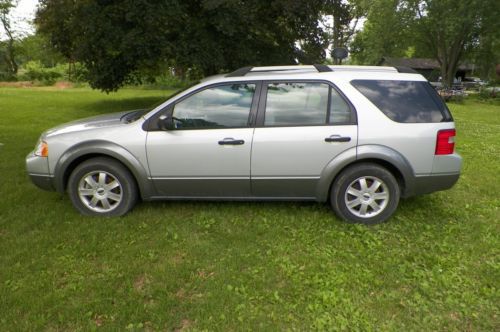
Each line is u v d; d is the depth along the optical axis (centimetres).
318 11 1227
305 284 291
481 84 3875
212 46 1142
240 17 1083
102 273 303
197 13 1174
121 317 252
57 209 422
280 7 1112
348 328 246
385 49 3834
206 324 248
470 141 884
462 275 303
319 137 372
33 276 296
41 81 3738
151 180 394
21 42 4584
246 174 386
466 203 454
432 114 379
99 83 1386
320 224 389
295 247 346
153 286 286
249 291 281
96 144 387
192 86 404
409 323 250
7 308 259
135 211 416
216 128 383
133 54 1161
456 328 246
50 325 245
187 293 280
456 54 3606
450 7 3155
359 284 291
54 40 1470
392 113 375
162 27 1146
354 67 403
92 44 1224
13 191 480
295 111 379
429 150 375
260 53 1255
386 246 349
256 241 357
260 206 430
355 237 364
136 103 1728
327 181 382
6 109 1366
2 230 373
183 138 383
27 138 816
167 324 247
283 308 264
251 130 379
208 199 406
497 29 3139
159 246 345
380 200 388
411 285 291
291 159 378
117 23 1153
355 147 373
